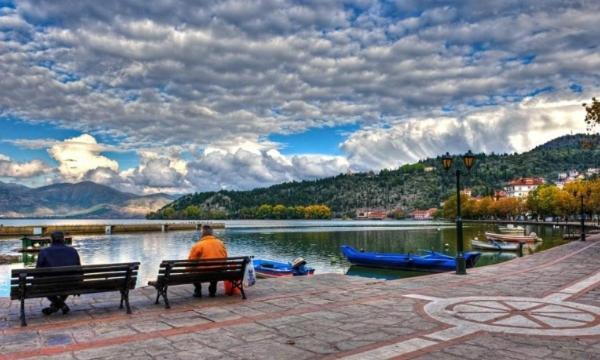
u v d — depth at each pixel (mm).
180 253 52469
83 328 9109
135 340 8289
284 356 7422
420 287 14625
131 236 89375
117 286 10344
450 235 91312
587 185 100250
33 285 9266
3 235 81188
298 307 11273
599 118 34406
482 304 11805
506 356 7430
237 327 9273
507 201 166750
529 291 13992
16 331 8859
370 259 38250
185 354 7492
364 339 8438
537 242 61625
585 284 15555
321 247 62000
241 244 67938
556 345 8062
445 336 8648
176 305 11398
